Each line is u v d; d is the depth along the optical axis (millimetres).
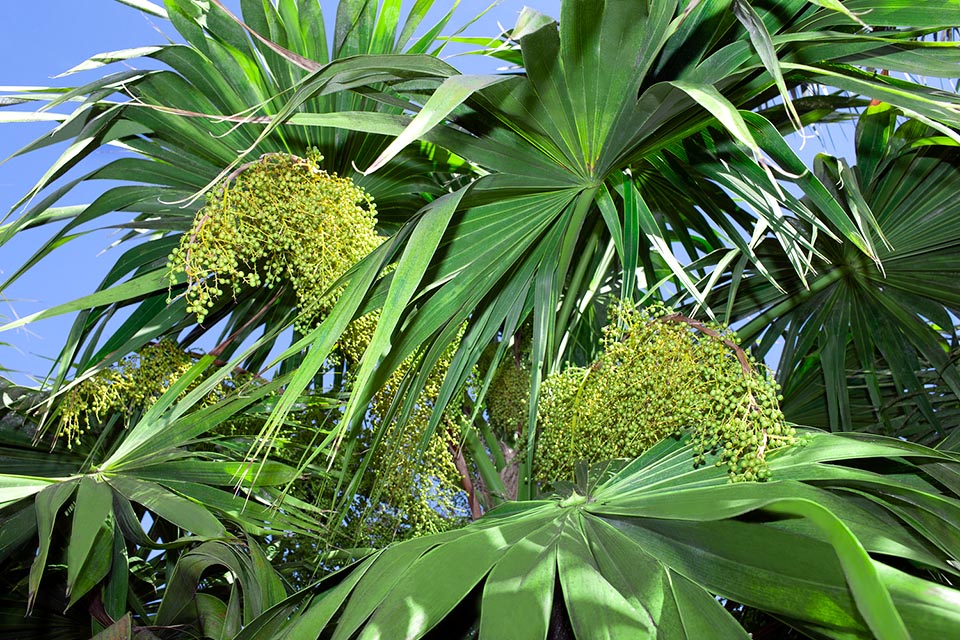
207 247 1060
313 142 1327
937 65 1011
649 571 759
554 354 1391
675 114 1035
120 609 1164
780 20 1006
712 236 1460
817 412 1738
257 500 1290
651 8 900
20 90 1193
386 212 1521
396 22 1252
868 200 1375
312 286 1126
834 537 564
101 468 1193
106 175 1302
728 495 801
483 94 987
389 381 1216
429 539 846
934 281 1444
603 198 1198
